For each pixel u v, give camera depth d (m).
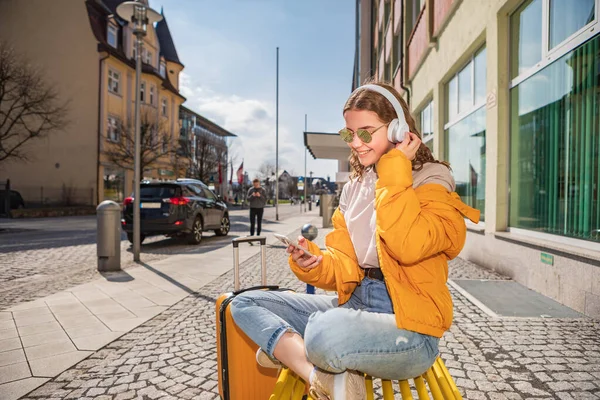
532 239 4.93
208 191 12.41
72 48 29.66
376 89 1.54
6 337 3.54
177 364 2.93
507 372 2.68
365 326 1.34
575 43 4.32
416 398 2.43
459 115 8.16
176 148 37.19
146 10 7.71
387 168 1.39
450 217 1.38
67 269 6.99
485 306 4.14
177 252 9.08
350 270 1.67
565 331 3.42
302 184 36.50
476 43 7.00
